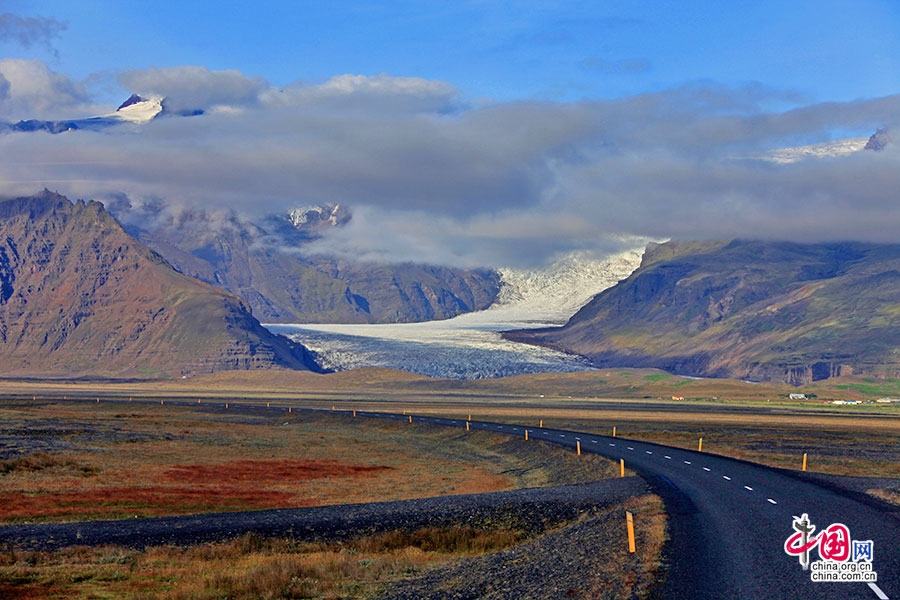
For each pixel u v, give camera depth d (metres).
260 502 61.31
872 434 144.38
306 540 44.94
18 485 64.88
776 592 26.08
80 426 137.25
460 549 43.16
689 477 63.84
